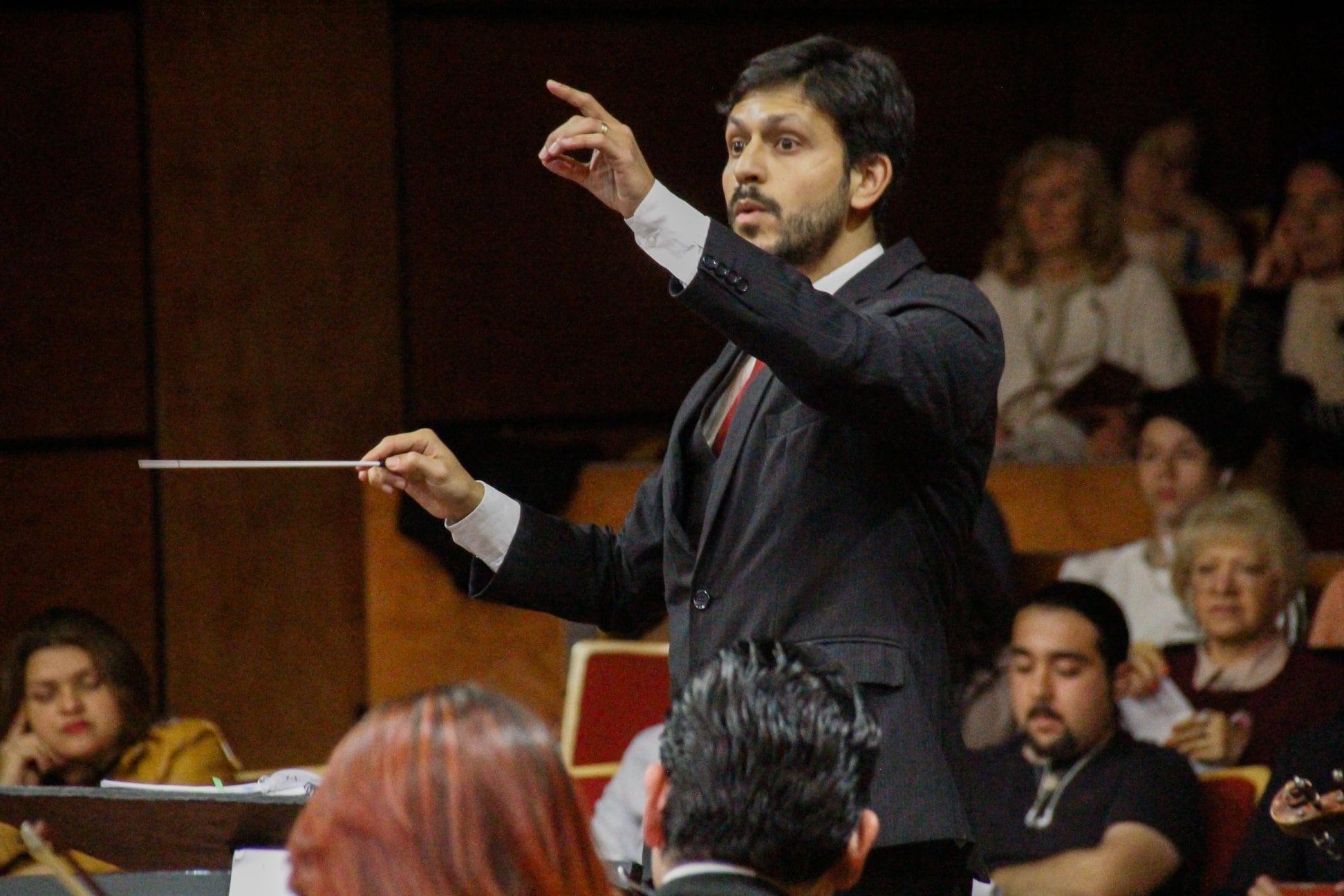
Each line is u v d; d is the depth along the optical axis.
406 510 14.87
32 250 15.87
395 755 3.50
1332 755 9.41
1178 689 11.13
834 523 5.55
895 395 5.20
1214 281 17.88
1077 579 12.57
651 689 11.65
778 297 5.13
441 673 14.92
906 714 5.43
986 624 11.19
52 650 10.08
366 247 16.72
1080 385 16.45
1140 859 9.85
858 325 5.19
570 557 6.23
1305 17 19.92
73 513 16.09
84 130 15.96
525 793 3.49
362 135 16.66
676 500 5.93
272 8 16.23
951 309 5.54
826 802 4.07
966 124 19.91
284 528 16.45
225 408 16.28
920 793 5.35
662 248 5.12
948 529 5.74
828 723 4.15
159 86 16.03
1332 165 16.78
